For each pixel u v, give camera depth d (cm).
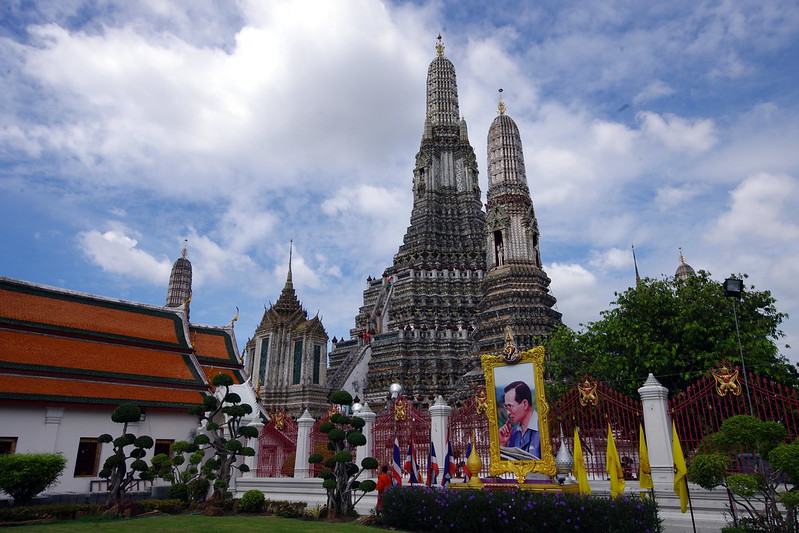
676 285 3325
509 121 5891
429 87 9200
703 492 1852
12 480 2206
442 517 1805
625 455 2233
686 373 2814
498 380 2194
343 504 2322
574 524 1552
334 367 8506
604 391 2241
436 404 2539
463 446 2447
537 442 2059
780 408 1872
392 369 6850
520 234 5503
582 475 1825
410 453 2505
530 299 5234
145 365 3594
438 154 8694
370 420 2855
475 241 7969
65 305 3572
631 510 1535
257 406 4141
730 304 3033
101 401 3088
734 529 1557
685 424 2008
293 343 7106
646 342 3005
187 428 3434
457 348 6994
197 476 2972
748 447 1600
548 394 3275
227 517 2311
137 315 3903
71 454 2928
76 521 2111
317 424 3150
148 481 3075
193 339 4488
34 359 3120
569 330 3806
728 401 1981
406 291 7544
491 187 5762
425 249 7838
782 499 1474
